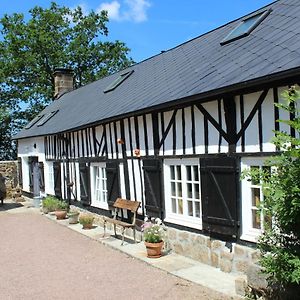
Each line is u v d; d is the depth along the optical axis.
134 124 8.68
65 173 13.57
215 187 6.24
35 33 26.20
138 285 6.00
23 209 15.53
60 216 12.48
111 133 9.87
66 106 16.80
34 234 10.47
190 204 7.12
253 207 5.75
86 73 27.34
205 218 6.52
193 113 6.76
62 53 26.53
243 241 5.84
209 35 9.53
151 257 7.29
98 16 28.56
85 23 28.03
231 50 7.11
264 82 4.96
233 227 5.92
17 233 10.74
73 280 6.47
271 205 4.04
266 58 5.54
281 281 4.10
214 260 6.46
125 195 9.27
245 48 6.66
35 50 26.61
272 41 6.07
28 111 27.38
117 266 7.06
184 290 5.64
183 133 7.04
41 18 27.38
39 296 5.82
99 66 28.53
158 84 8.73
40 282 6.46
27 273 7.00
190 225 6.98
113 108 9.71
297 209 3.75
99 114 10.33
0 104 26.70
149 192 8.10
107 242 8.79
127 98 9.71
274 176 4.01
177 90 7.07
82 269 7.05
